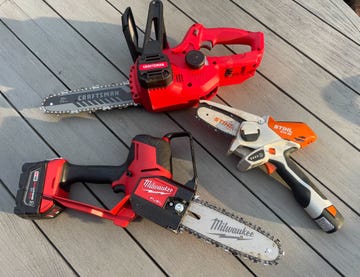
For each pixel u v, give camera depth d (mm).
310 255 1259
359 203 1318
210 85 1338
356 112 1450
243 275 1246
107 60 1568
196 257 1272
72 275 1271
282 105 1470
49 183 1269
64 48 1595
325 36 1581
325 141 1407
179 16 1638
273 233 1286
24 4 1671
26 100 1512
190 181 1200
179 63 1349
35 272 1276
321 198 1229
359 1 1954
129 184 1226
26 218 1294
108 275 1265
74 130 1458
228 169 1377
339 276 1235
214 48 1574
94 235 1312
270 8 1638
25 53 1591
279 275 1243
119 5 1663
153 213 1171
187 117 1458
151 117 1464
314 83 1502
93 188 1377
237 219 1183
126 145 1434
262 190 1343
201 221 1189
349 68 1524
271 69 1530
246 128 1270
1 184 1395
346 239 1271
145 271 1265
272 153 1270
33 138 1452
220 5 1652
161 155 1241
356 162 1376
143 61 1250
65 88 1530
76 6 1662
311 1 1636
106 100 1413
